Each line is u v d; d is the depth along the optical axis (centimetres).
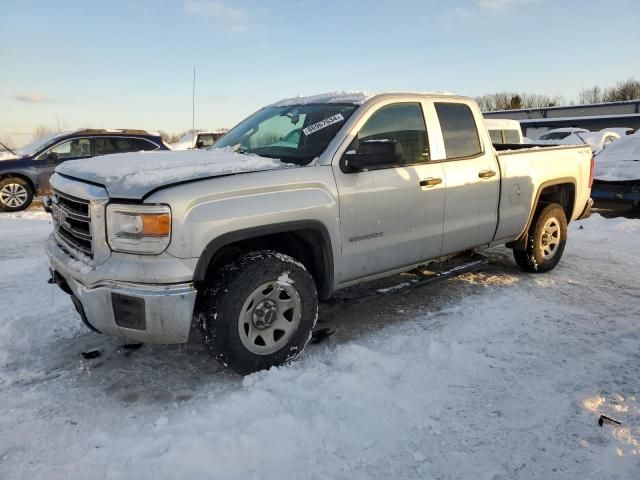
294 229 354
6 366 367
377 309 476
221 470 256
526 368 363
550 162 568
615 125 3534
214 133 1836
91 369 363
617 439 280
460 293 521
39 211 1170
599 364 368
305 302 361
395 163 397
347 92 449
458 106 484
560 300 502
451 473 258
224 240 322
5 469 257
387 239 414
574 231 857
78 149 1221
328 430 288
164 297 302
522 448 275
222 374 355
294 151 401
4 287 539
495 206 505
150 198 302
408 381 341
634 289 538
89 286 317
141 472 253
